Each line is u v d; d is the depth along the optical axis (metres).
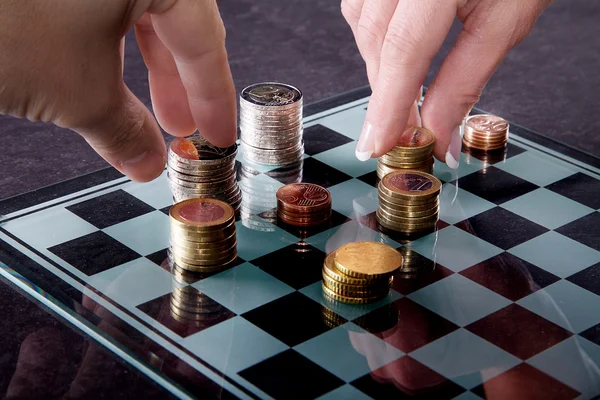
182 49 0.56
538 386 0.53
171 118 0.62
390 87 0.61
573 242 0.60
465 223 0.62
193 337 0.55
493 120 0.69
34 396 0.53
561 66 0.79
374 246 0.58
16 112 0.54
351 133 0.69
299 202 0.62
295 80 0.78
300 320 0.56
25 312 0.56
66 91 0.54
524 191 0.64
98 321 0.56
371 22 0.63
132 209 0.63
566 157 0.67
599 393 0.52
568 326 0.55
